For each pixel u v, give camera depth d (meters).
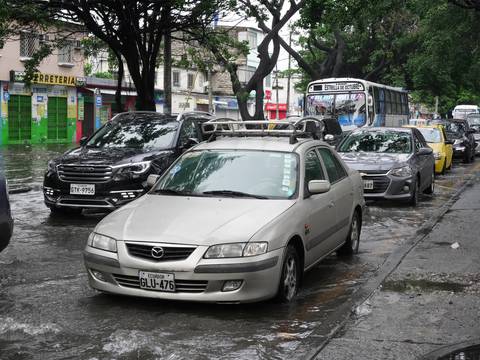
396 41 34.12
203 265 5.49
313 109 27.88
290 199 6.47
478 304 5.84
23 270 7.35
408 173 12.85
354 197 8.28
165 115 12.67
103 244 5.88
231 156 7.12
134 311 5.76
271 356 4.70
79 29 20.08
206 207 6.20
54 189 10.76
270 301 6.01
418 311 5.62
